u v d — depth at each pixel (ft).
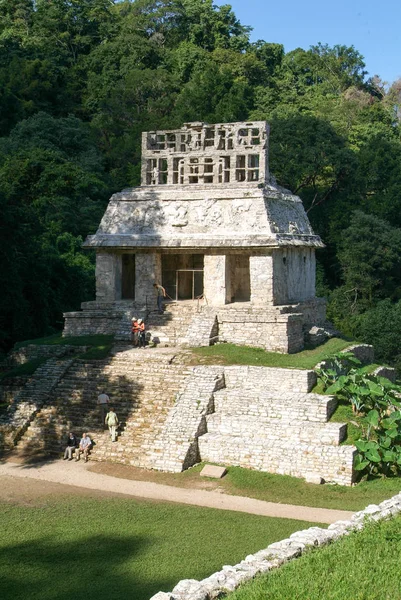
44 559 73.72
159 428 108.78
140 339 131.13
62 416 114.93
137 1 382.22
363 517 73.36
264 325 130.11
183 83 326.44
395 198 248.93
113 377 120.16
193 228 139.44
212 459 105.40
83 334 142.92
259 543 77.46
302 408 106.22
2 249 151.53
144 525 82.94
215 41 368.27
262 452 102.63
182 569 70.74
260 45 376.68
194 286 148.36
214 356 123.34
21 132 251.80
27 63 303.68
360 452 100.01
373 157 258.37
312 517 87.40
